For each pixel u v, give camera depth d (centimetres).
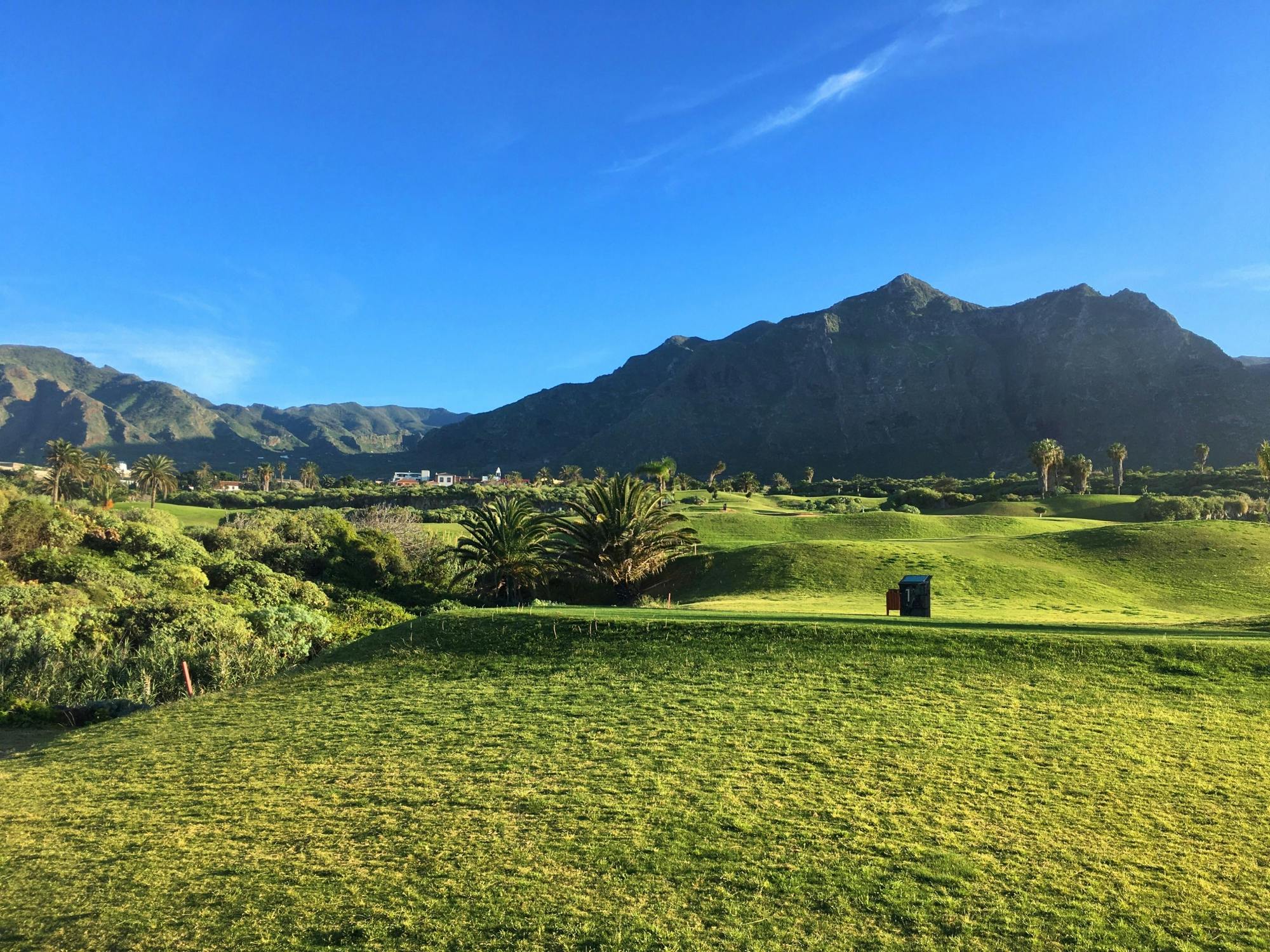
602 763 1238
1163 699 1479
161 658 2420
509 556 4769
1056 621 3069
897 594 2662
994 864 877
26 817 1171
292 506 12900
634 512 4694
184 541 5281
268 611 3020
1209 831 949
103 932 804
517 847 948
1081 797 1056
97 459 12219
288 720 1642
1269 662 1627
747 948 728
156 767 1377
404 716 1596
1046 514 10631
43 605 3166
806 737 1323
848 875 855
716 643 1964
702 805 1054
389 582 5809
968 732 1327
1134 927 749
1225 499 10219
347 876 895
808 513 10956
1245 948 711
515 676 1864
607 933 756
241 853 977
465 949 739
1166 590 4931
